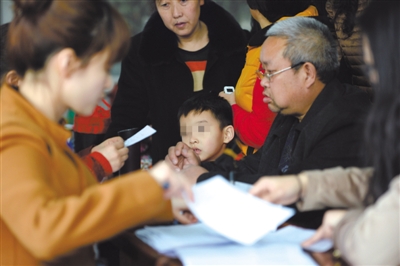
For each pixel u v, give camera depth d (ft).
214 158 9.11
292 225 6.01
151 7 10.63
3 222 4.76
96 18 4.67
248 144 8.95
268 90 7.24
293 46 6.91
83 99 4.81
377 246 4.21
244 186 6.68
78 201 4.25
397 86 4.49
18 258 4.78
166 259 4.94
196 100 9.10
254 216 4.96
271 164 7.88
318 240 5.07
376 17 4.58
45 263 4.87
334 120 6.75
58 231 4.12
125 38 4.81
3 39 5.56
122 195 4.34
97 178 6.59
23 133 4.49
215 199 5.12
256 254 4.90
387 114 4.51
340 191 5.26
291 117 7.79
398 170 4.55
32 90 4.87
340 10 8.50
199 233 5.32
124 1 16.01
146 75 10.30
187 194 4.69
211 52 10.25
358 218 4.52
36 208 4.16
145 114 10.63
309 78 6.96
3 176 4.29
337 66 7.09
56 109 4.91
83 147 11.33
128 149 7.70
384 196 4.41
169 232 5.35
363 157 5.39
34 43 4.61
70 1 4.64
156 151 10.50
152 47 10.11
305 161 6.72
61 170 4.77
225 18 10.32
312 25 7.02
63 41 4.58
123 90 10.53
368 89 8.52
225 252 4.92
